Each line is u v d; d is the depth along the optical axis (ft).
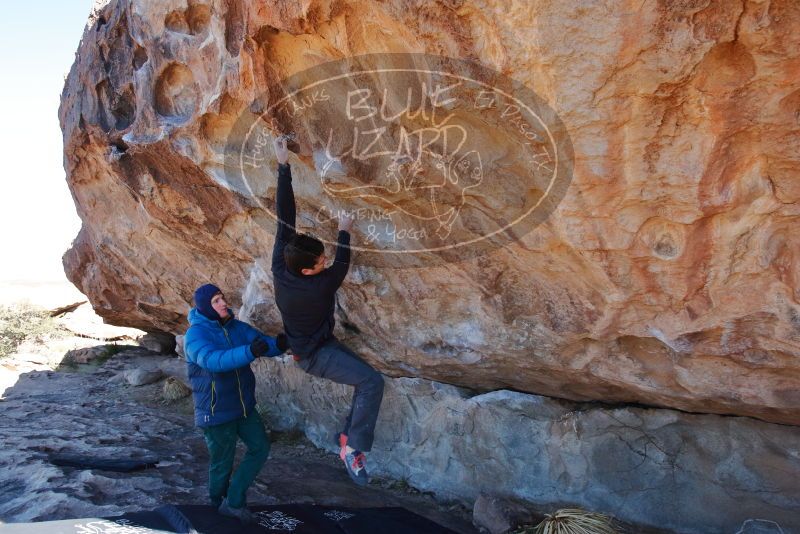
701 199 8.05
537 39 7.29
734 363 10.20
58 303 41.86
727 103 7.14
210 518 11.77
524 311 11.71
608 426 13.76
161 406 24.72
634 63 7.15
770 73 6.75
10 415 20.89
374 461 17.58
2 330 35.63
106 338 38.11
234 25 10.70
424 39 8.02
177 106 13.29
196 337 11.48
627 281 9.64
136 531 10.98
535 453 14.69
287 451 19.40
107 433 18.74
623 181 8.32
